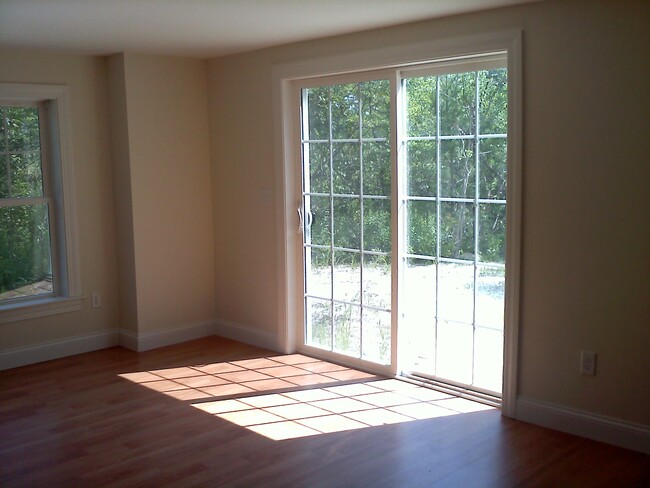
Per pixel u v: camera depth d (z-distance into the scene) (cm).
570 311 345
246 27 394
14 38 420
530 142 348
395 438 352
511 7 346
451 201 400
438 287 413
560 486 300
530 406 365
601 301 334
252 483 307
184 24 382
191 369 470
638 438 329
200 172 538
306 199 483
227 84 516
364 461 327
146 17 361
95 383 445
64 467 327
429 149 407
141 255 510
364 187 444
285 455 335
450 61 388
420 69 403
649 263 317
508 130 354
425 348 427
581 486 300
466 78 385
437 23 376
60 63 486
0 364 473
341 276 467
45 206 501
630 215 320
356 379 442
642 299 321
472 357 403
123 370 470
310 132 473
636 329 324
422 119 409
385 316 443
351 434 358
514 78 348
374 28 405
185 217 532
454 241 402
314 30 407
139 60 495
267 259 505
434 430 361
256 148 500
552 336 353
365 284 452
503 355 373
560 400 355
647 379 324
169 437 359
